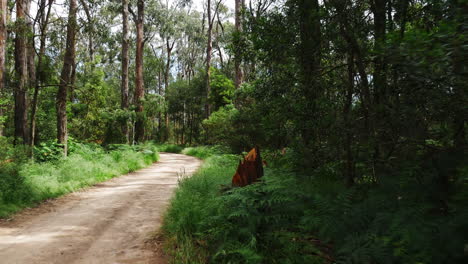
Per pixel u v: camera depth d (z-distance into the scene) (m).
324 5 4.85
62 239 4.71
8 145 10.08
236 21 20.03
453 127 3.06
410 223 2.74
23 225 5.48
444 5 3.18
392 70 3.75
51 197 7.78
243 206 4.03
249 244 3.44
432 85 2.79
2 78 13.59
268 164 6.67
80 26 11.93
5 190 6.95
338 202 3.65
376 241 2.84
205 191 6.21
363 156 4.18
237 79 20.30
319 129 4.87
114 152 15.53
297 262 3.11
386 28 4.52
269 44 5.16
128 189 9.27
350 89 4.64
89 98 20.58
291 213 3.91
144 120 25.30
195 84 45.28
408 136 3.38
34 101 11.09
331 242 3.51
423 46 2.38
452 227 2.50
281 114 5.32
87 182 9.78
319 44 4.90
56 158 11.91
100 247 4.37
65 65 13.05
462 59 2.25
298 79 5.16
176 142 53.62
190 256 3.70
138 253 4.11
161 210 6.58
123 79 24.12
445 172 2.92
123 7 23.94
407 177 3.15
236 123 12.40
